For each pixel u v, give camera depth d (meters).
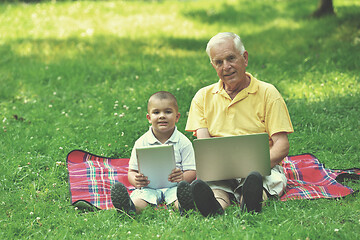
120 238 3.58
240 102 4.29
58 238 3.63
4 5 16.98
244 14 16.58
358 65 9.23
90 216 4.04
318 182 4.84
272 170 4.30
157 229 3.62
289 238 3.39
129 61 10.48
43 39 12.73
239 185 4.13
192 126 4.48
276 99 4.22
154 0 19.30
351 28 12.30
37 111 7.45
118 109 7.50
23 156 5.48
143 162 4.15
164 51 11.70
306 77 8.89
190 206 3.81
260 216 3.73
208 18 16.19
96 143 6.03
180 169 4.27
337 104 7.18
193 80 8.78
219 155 3.95
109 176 5.07
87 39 12.83
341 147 5.83
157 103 4.34
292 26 14.02
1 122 6.86
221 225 3.62
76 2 17.92
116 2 18.25
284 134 4.22
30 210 4.16
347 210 3.86
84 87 8.78
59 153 5.66
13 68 9.84
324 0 14.58
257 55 10.79
